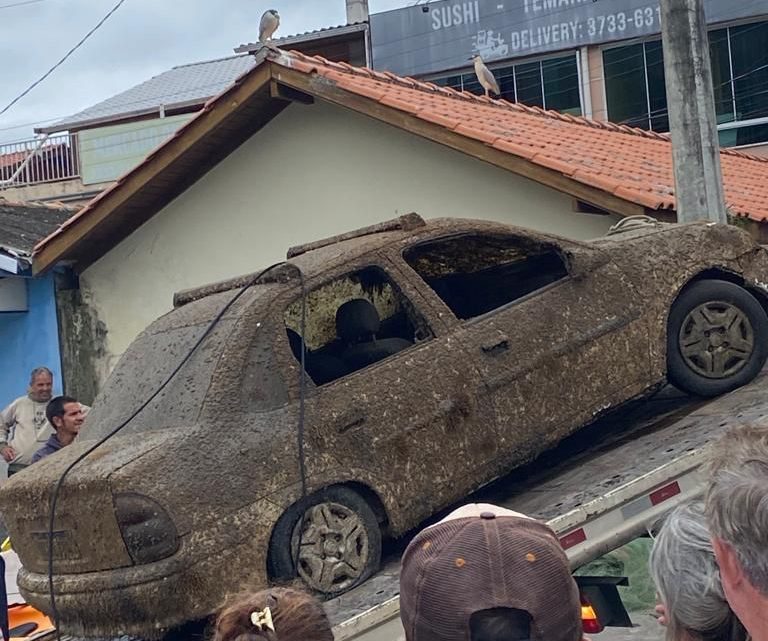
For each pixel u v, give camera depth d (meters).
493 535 2.67
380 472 5.48
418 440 5.61
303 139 12.62
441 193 11.91
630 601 6.11
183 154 12.30
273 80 11.93
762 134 25.02
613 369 6.25
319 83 11.76
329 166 12.48
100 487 5.02
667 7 8.59
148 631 5.01
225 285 6.20
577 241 6.41
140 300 13.38
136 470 5.02
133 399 5.76
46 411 8.23
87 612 5.12
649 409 6.90
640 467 5.42
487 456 5.78
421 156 12.02
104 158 27.38
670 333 6.54
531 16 27.41
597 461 5.94
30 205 16.31
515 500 5.75
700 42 8.57
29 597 5.45
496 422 5.83
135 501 4.98
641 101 26.34
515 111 15.38
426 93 14.00
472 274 7.17
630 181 10.85
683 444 5.61
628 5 26.31
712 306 6.64
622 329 6.30
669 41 8.59
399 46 28.80
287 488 5.25
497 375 5.88
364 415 5.51
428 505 5.59
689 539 2.53
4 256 12.91
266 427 5.33
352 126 12.34
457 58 28.23
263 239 12.84
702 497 2.50
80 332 13.59
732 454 2.15
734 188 13.69
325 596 5.25
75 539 5.16
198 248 13.16
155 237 13.34
